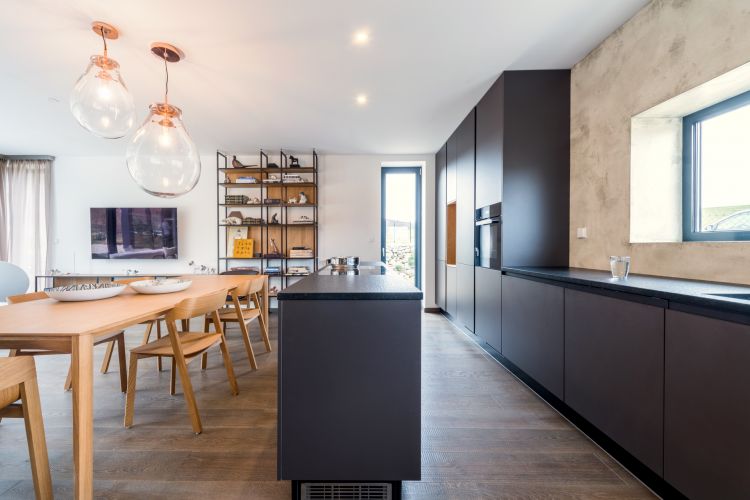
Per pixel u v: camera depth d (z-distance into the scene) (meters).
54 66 2.57
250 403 2.12
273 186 5.13
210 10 1.96
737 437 1.01
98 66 1.91
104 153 5.00
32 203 5.09
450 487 1.38
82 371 1.22
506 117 2.73
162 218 5.12
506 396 2.23
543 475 1.45
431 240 5.14
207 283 2.80
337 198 5.20
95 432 1.78
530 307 2.31
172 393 2.25
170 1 1.88
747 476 0.99
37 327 1.28
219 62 2.52
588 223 2.51
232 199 4.93
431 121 3.79
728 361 1.03
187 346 1.95
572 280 1.82
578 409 1.80
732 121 1.77
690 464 1.16
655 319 1.30
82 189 5.18
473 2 1.92
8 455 1.58
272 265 5.24
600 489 1.36
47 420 1.90
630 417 1.43
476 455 1.59
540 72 2.71
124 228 5.10
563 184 2.73
